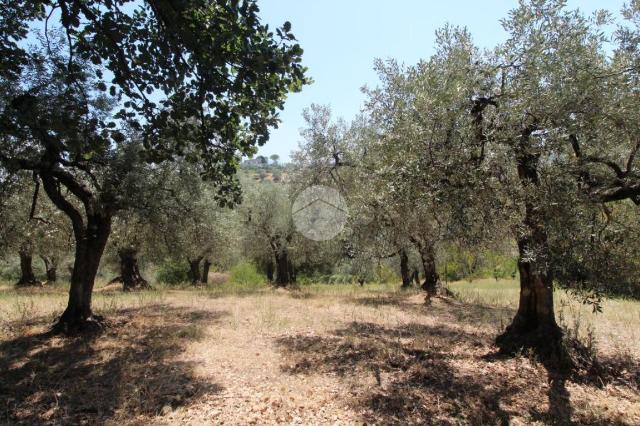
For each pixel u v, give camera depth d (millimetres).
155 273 31031
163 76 4922
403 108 6707
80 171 10062
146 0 4543
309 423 5020
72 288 9117
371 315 11836
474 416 5289
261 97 5191
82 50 4965
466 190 5453
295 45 4648
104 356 7402
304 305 13766
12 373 6469
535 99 5609
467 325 10523
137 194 9312
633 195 5867
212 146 5922
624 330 9711
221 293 17625
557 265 5219
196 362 7203
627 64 5680
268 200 21156
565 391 6129
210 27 4633
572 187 5180
